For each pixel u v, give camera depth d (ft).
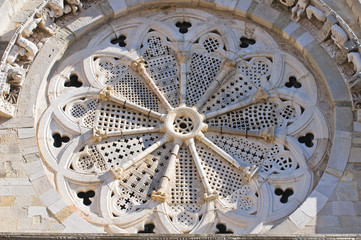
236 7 54.39
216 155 49.73
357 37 51.80
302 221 44.75
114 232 45.65
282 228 44.55
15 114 48.88
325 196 45.75
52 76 51.75
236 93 52.19
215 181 48.67
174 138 50.01
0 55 50.55
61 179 47.52
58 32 52.65
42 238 41.60
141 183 48.26
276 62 52.95
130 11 54.75
